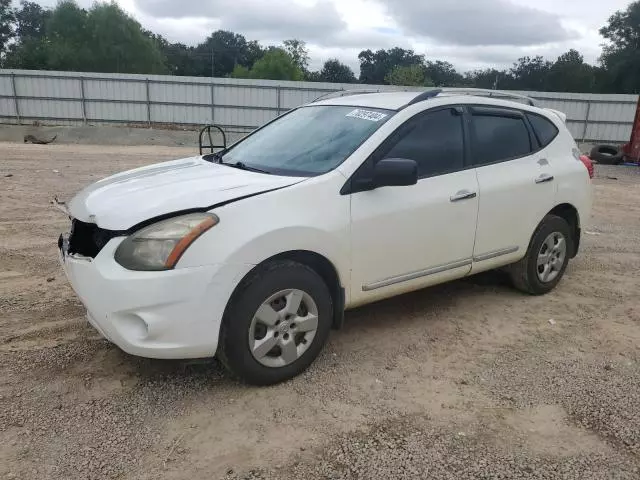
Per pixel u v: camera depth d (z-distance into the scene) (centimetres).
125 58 5994
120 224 325
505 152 488
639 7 6012
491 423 329
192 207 329
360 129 415
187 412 332
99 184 406
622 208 1081
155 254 316
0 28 6831
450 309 500
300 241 350
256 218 336
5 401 337
